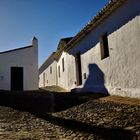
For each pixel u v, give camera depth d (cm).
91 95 1349
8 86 1970
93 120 797
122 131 642
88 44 1556
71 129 743
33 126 806
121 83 1130
